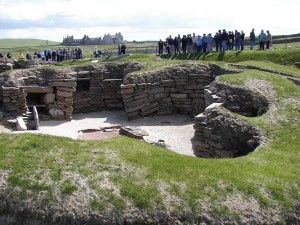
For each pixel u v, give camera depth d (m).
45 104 25.55
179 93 25.25
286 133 14.62
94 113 27.44
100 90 28.02
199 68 25.77
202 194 9.77
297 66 27.34
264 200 9.80
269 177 10.83
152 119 24.45
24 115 23.55
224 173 10.87
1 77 25.19
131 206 9.30
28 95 26.06
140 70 26.09
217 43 35.25
